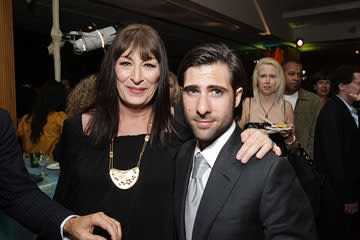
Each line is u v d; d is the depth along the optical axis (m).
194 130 0.85
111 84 1.16
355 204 2.07
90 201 1.07
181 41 7.65
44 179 1.95
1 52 2.09
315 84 4.03
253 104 2.17
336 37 7.65
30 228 1.00
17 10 4.63
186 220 0.88
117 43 1.08
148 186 1.07
